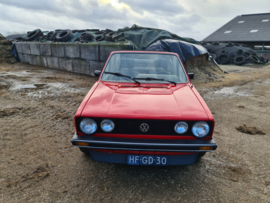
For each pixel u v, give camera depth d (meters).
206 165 2.52
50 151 2.75
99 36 11.41
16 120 3.80
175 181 2.21
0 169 2.31
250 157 2.73
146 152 2.02
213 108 4.96
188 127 1.92
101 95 2.28
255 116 4.43
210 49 21.69
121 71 2.85
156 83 2.66
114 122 1.92
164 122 1.92
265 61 21.36
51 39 12.63
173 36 9.89
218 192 2.06
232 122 4.04
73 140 1.92
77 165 2.45
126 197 1.96
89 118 1.92
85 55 9.12
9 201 1.85
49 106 4.71
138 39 9.12
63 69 10.83
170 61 3.04
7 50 14.78
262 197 2.00
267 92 6.95
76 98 5.50
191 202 1.92
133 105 2.06
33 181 2.13
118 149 1.91
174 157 2.08
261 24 40.81
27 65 13.12
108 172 2.34
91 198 1.93
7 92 5.86
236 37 39.94
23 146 2.86
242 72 12.84
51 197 1.92
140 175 2.30
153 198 1.95
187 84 2.74
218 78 9.35
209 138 1.97
